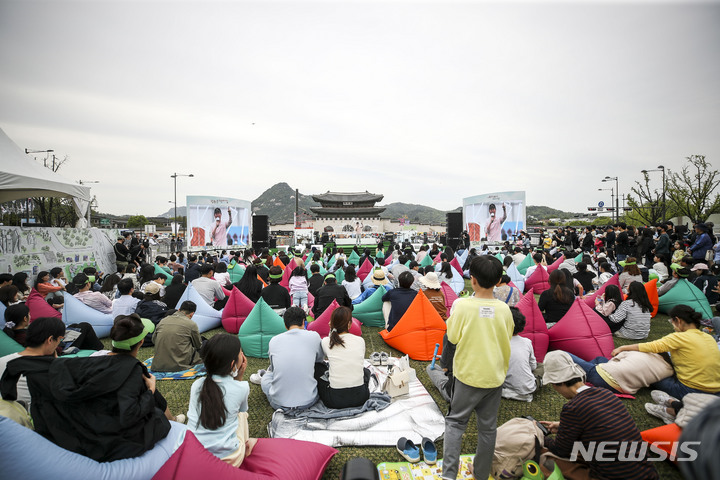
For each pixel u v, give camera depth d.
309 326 5.19
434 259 12.59
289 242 35.81
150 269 7.85
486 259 2.40
